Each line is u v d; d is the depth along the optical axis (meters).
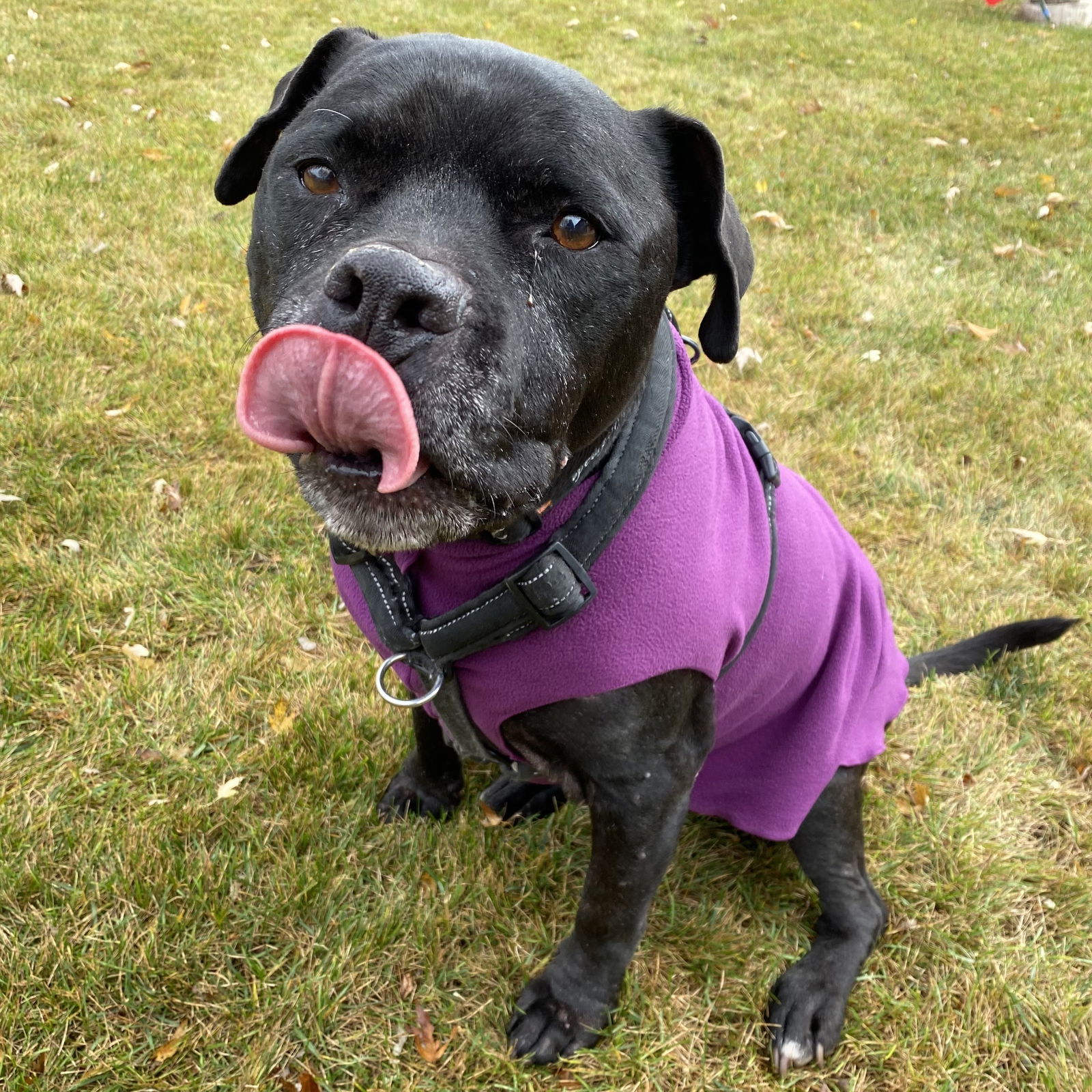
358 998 0.56
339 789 0.67
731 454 0.52
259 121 0.50
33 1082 0.50
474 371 0.36
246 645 0.76
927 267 1.44
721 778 0.61
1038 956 0.62
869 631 0.62
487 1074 0.54
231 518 0.85
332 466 0.37
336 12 2.45
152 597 0.78
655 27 2.60
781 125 1.96
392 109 0.38
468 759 0.72
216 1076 0.52
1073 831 0.70
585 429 0.42
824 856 0.60
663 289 0.44
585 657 0.44
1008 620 0.86
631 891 0.52
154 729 0.69
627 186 0.41
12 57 1.85
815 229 1.53
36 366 0.99
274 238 0.41
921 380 1.17
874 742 0.60
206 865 0.60
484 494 0.38
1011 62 2.54
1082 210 1.67
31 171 1.42
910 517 0.98
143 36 2.10
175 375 1.02
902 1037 0.58
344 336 0.32
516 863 0.65
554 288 0.39
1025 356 1.24
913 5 3.12
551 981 0.56
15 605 0.76
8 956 0.55
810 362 1.19
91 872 0.59
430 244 0.37
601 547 0.44
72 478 0.87
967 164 1.83
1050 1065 0.56
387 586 0.46
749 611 0.50
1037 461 1.06
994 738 0.76
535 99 0.39
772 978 0.61
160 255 1.25
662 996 0.59
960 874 0.66
